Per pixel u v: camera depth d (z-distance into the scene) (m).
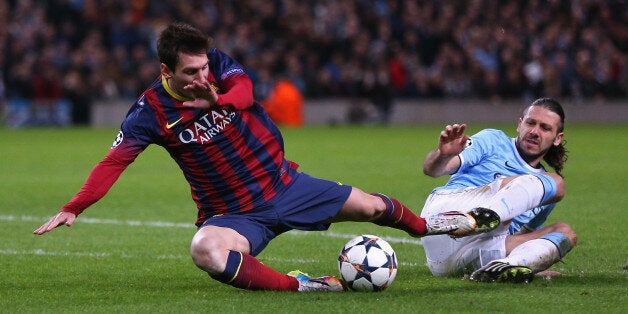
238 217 21.84
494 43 112.06
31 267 26.42
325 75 106.94
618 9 121.31
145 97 21.52
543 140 24.36
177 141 21.55
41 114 100.62
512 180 23.14
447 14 114.25
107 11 105.81
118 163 21.23
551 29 114.25
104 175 21.06
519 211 22.91
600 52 112.62
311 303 20.17
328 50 110.19
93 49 101.75
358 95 106.88
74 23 106.00
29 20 104.50
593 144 76.62
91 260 27.67
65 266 26.59
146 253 29.06
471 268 23.59
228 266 20.73
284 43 109.75
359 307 19.78
